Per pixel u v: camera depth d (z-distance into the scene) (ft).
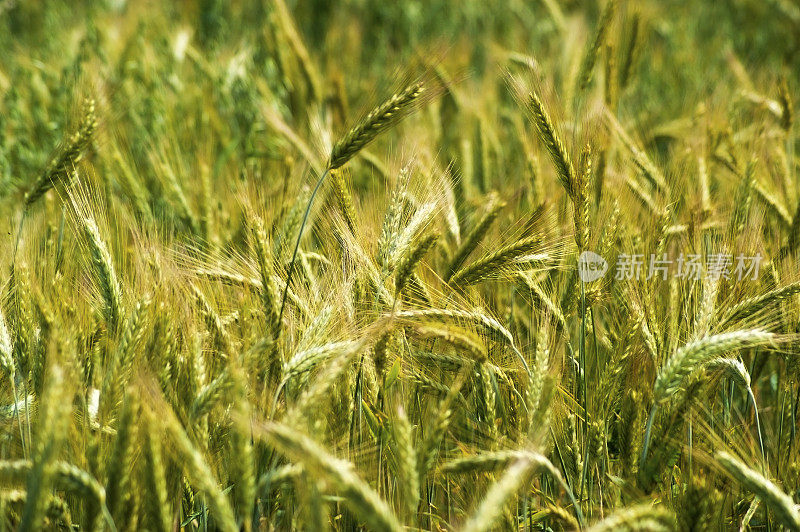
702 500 8.73
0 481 8.96
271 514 9.50
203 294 10.71
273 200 15.28
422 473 8.33
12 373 9.63
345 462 7.14
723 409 11.28
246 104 21.54
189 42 25.85
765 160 16.28
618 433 10.97
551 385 9.36
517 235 11.98
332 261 11.59
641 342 10.93
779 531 10.24
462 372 10.29
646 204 14.43
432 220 11.85
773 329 11.37
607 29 17.07
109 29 25.91
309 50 28.71
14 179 17.56
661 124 23.12
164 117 20.33
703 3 36.27
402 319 9.87
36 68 22.47
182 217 15.51
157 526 8.18
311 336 9.98
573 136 12.60
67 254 12.38
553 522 10.44
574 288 11.44
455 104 22.79
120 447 7.68
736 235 12.60
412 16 31.27
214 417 9.67
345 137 10.32
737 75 23.26
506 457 8.37
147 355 9.59
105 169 16.46
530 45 28.84
